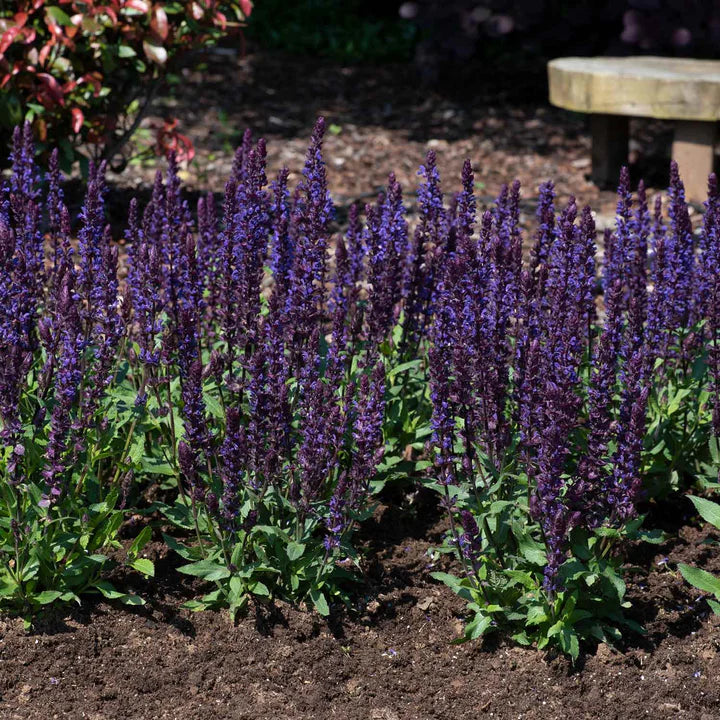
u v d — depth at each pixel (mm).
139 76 11578
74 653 5559
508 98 18578
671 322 6836
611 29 18219
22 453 5234
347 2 23500
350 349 6629
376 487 6203
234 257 6195
